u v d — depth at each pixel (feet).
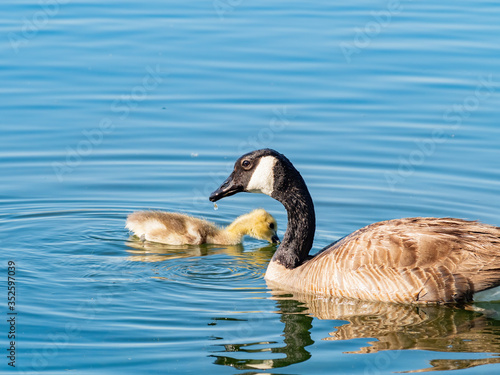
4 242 46.85
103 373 31.53
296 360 32.63
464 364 32.01
